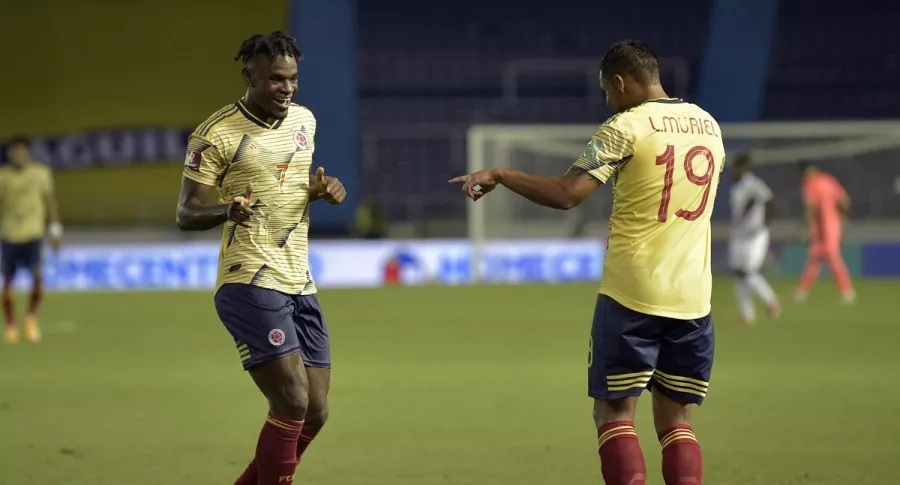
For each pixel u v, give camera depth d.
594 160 18.09
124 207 113.56
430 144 120.31
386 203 114.62
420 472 25.53
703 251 18.72
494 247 91.44
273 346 19.41
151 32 117.12
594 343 18.69
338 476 25.16
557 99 124.25
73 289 88.44
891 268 90.69
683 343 18.67
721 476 24.95
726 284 87.44
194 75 117.44
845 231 95.69
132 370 43.31
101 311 68.75
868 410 33.53
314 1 119.69
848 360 44.69
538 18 129.38
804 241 91.50
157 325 60.53
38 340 53.84
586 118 123.19
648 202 18.25
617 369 18.44
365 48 126.94
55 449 28.30
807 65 126.25
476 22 129.12
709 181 18.64
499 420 32.28
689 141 18.45
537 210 94.75
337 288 85.50
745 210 58.25
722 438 29.38
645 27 129.00
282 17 118.31
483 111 123.00
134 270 90.75
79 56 116.62
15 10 115.88
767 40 124.19
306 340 20.52
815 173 70.19
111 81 116.94
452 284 88.31
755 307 68.44
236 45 117.81
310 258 90.25
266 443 19.61
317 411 20.70
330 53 119.62
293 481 24.69
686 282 18.34
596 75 125.75
